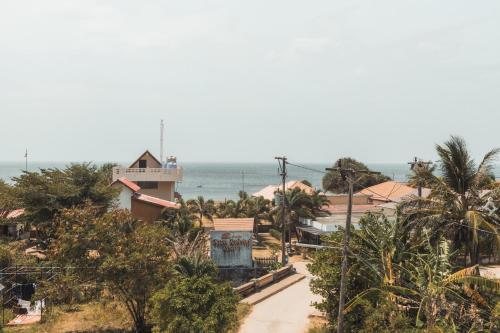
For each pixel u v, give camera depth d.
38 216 39.50
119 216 27.20
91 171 44.62
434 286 19.53
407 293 21.20
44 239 41.03
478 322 19.19
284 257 40.59
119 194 46.88
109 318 27.88
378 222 25.58
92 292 25.55
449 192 26.27
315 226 52.31
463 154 26.61
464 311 20.00
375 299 22.42
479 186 26.80
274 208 58.03
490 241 24.78
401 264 23.27
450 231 25.53
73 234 24.88
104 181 47.41
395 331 19.44
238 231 39.47
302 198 52.84
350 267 23.22
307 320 27.47
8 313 27.83
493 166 26.86
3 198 46.31
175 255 36.28
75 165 45.69
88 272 24.69
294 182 76.31
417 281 20.73
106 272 23.62
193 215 58.75
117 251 24.28
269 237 60.78
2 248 33.47
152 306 24.42
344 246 20.06
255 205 61.94
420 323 18.89
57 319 27.67
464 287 20.84
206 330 19.86
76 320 27.62
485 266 40.19
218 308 20.91
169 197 62.38
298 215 52.78
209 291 21.11
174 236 39.91
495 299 21.45
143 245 25.00
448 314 19.14
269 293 32.91
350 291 23.39
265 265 40.44
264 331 25.56
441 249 23.16
